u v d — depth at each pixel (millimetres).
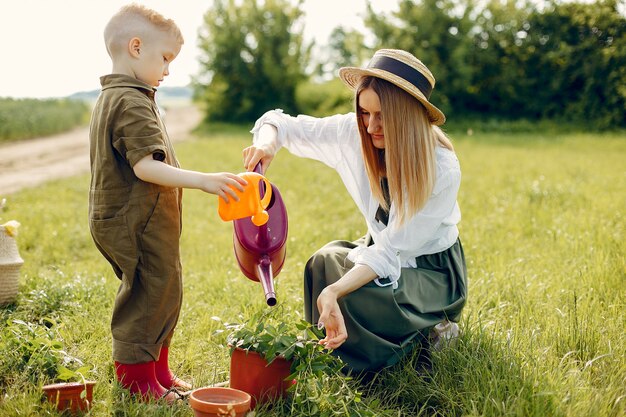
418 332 3123
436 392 2820
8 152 19703
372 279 2963
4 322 3828
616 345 3229
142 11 2926
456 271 3338
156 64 2939
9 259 4242
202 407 2389
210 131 31328
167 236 2891
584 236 5754
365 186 3398
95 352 3318
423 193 2998
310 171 13289
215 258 5699
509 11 33375
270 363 2680
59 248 6156
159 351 2900
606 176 11258
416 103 2988
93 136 2896
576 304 3746
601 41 31750
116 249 2828
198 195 10211
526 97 32781
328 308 2750
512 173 12141
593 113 30234
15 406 2578
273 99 37531
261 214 2705
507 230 6621
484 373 2857
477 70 33531
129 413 2611
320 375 2648
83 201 9570
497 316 3736
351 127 3418
